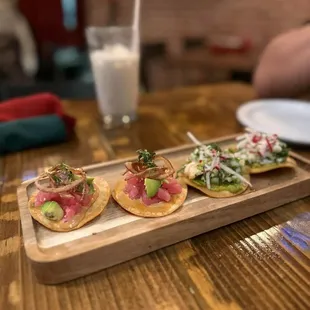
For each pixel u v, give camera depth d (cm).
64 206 28
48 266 23
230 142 42
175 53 129
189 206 30
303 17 114
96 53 52
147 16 135
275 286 23
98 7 141
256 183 33
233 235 28
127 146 46
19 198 31
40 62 150
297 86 60
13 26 143
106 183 32
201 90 70
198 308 22
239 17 127
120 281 24
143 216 28
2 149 43
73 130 51
